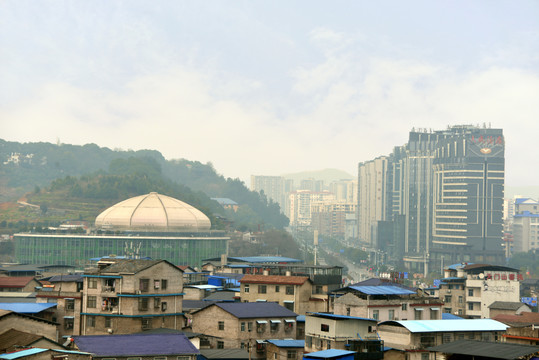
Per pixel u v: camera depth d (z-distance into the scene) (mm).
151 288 117938
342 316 103125
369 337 103812
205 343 122562
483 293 171125
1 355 77750
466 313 171875
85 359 82812
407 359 97438
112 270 118062
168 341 92625
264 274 152125
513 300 170500
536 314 143500
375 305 117125
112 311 115250
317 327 105062
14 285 174000
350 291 129875
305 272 148875
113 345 89375
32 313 123875
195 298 158000
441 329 100938
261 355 118312
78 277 143500
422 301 123812
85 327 117000
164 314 119125
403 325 100312
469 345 80312
